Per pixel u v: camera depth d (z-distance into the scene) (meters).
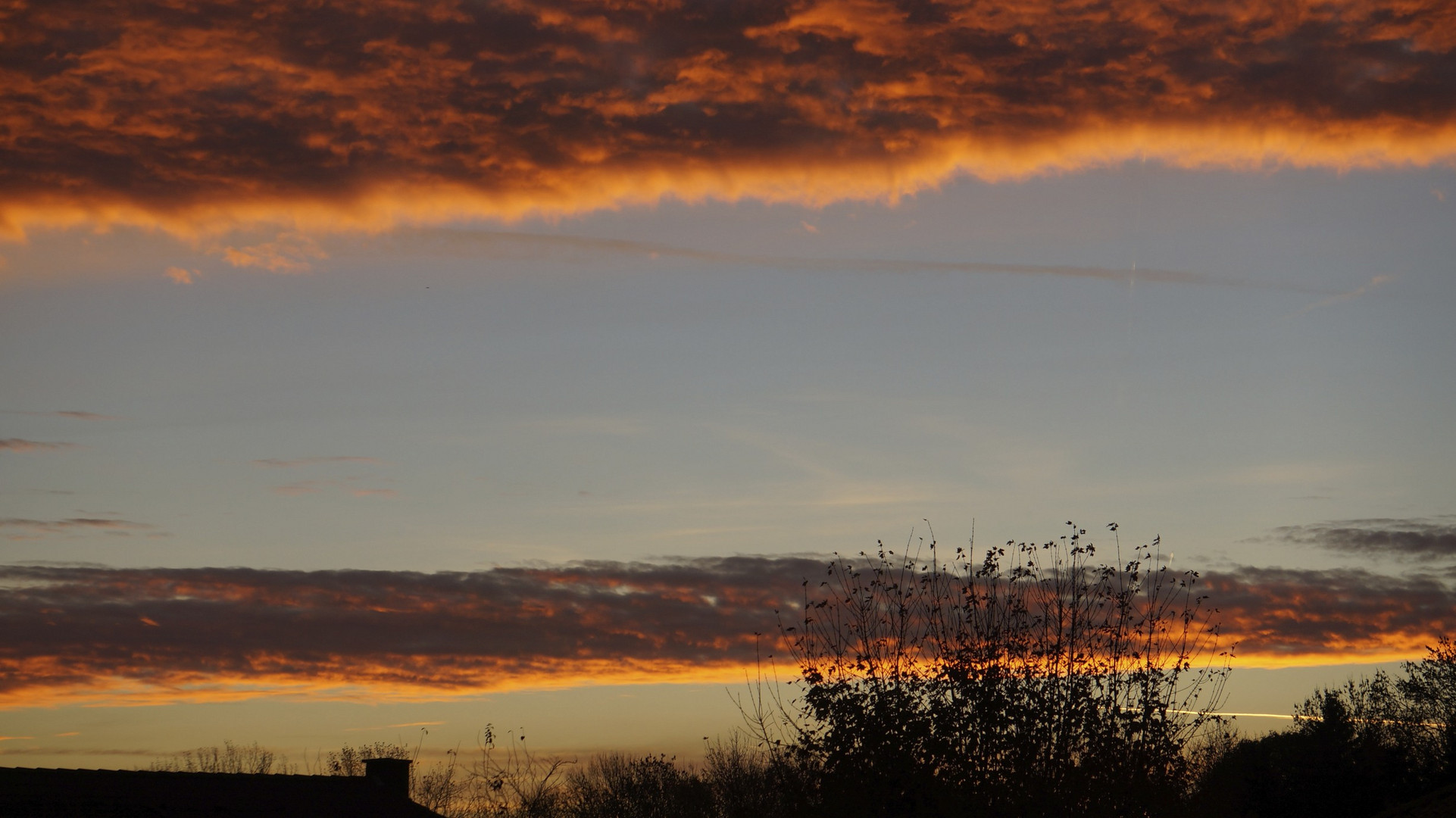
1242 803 34.66
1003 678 17.80
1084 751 17.28
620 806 30.75
